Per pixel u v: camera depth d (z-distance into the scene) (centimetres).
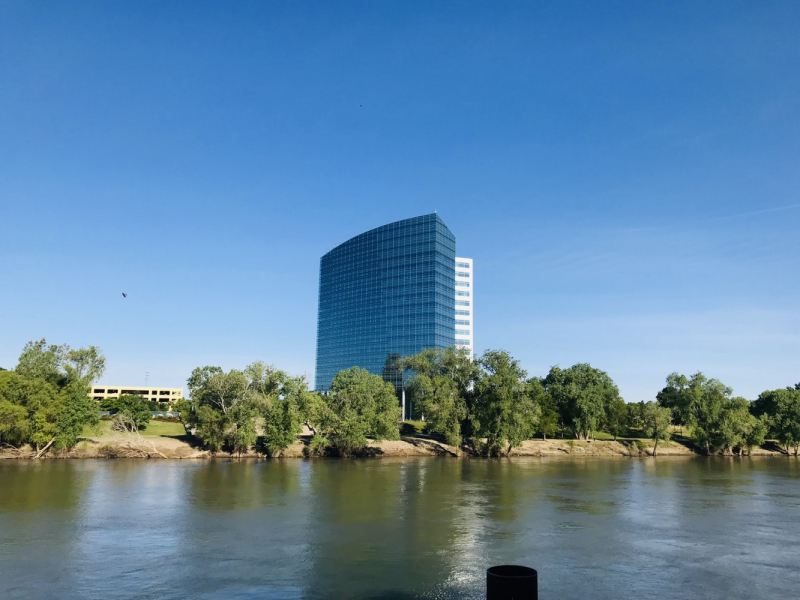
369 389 13850
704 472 11069
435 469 10956
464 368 15075
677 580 3722
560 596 3394
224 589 3444
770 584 3650
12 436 11181
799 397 16762
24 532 4966
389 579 3675
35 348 12012
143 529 5116
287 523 5425
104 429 13238
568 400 17100
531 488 8188
